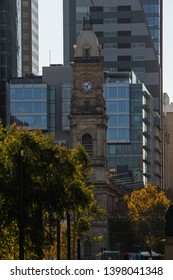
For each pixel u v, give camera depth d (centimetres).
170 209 8744
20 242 9019
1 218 10325
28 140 10881
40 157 10881
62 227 16312
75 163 12025
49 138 11256
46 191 10725
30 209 10525
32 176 10669
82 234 15438
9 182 10344
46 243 10806
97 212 15700
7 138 10994
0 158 10556
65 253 15388
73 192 11288
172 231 8681
